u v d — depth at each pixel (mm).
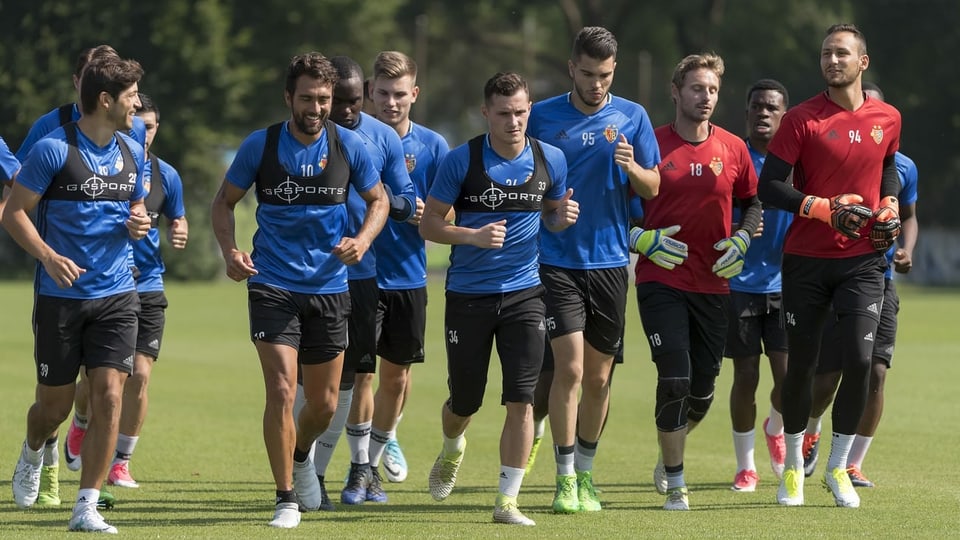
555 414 29484
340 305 28188
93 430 26500
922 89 198875
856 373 30062
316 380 28469
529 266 28766
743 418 34094
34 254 26203
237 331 86375
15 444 39531
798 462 31141
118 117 26766
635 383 60281
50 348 26891
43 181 26359
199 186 167250
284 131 27469
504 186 28281
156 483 33812
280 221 27516
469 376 28984
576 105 30609
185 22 167250
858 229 29234
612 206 30438
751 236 31250
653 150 30578
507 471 28062
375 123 31531
